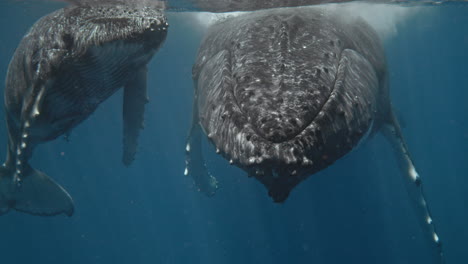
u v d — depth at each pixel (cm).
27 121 655
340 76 510
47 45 664
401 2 1845
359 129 479
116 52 634
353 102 486
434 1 2130
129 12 686
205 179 1109
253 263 2670
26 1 2002
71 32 651
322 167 423
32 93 649
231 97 472
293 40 591
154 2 1472
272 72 493
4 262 4456
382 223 2612
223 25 896
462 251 2962
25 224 4628
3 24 3325
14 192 893
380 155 2591
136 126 851
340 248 2408
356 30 836
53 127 730
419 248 2581
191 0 1360
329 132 416
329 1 1252
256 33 641
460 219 3512
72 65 636
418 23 3456
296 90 448
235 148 413
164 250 4241
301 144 382
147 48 664
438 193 4303
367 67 675
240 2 1257
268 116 405
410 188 857
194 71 819
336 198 2488
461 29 4725
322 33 656
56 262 4391
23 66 697
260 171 385
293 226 2553
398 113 1586
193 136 967
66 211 897
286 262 2492
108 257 4331
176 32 2894
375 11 1858
